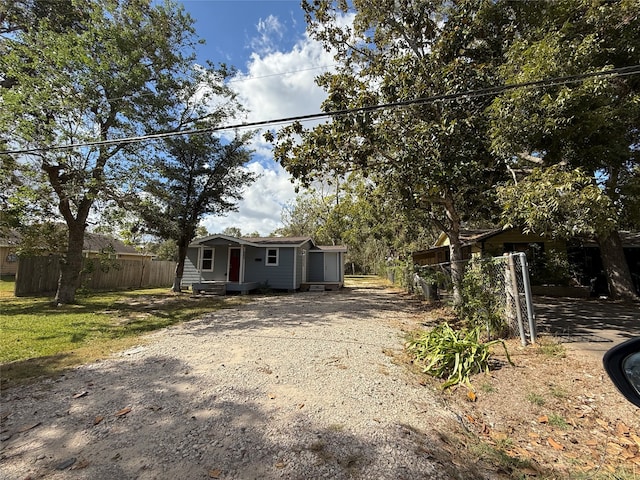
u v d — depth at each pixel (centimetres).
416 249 2297
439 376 407
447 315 814
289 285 1633
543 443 263
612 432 275
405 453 238
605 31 684
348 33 915
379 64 844
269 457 231
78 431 267
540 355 462
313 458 230
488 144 712
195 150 1366
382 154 817
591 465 232
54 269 1417
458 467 225
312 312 905
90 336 624
